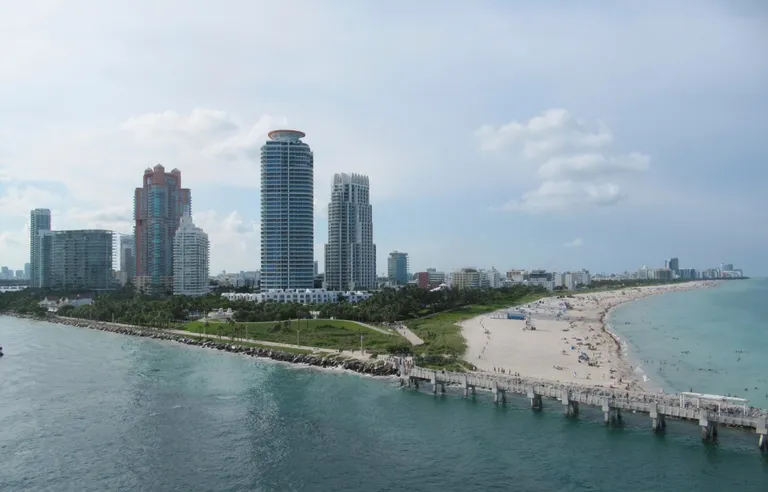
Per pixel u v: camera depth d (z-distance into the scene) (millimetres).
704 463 106000
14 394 164750
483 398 154250
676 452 111375
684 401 123438
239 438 124312
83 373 195875
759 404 146375
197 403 153250
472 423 131625
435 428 128500
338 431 127938
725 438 118375
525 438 120750
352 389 167375
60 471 107562
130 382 180125
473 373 168125
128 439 124500
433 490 97188
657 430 122750
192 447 119250
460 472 104188
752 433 121000
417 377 166500
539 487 97438
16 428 132750
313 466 108312
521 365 192250
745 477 100062
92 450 118188
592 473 102375
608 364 198875
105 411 146125
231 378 185375
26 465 110500
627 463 106438
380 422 133750
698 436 119875
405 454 113312
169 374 193000
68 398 159750
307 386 172125
